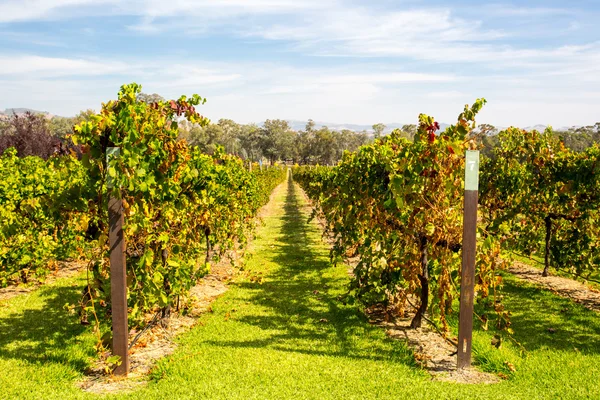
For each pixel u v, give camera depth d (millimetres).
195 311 6379
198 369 4332
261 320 5953
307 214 20328
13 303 6617
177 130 5133
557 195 8156
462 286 4398
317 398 3777
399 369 4395
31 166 10539
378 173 5816
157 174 4770
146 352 4871
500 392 3893
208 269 6223
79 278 8102
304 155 118875
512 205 9125
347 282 7980
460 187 5062
